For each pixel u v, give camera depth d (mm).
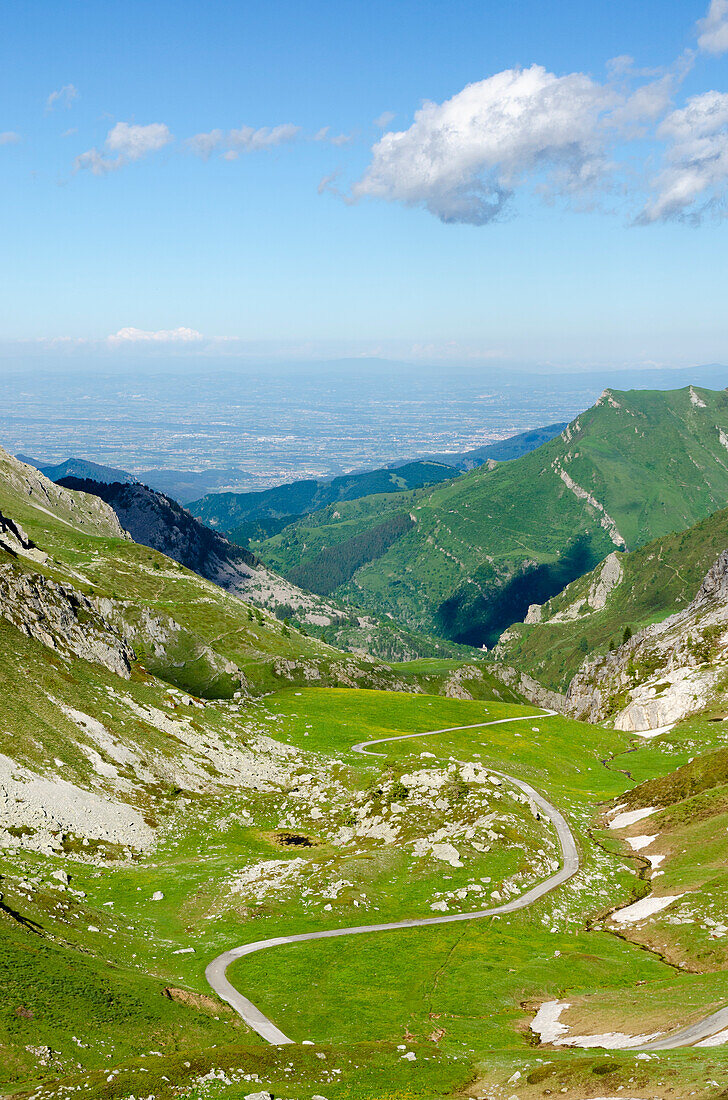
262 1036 62406
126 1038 56969
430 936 83375
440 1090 52469
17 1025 54312
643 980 74375
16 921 69000
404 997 70812
